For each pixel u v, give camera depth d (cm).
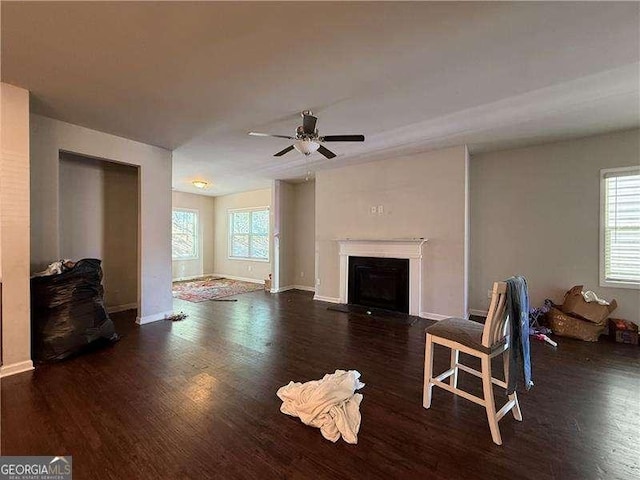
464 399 215
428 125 344
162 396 216
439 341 198
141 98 273
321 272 552
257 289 666
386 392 224
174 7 164
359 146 418
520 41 197
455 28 184
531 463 154
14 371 248
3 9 161
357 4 164
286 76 239
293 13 170
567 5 166
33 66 221
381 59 217
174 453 160
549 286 392
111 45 197
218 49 203
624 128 335
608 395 219
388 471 149
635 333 322
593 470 149
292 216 679
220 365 269
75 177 400
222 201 862
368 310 467
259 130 353
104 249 432
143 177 396
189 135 368
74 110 296
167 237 425
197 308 489
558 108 288
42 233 307
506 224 421
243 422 187
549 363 275
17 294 251
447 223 411
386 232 468
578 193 373
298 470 149
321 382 217
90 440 169
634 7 166
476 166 444
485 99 282
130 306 462
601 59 219
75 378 242
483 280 440
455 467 151
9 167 246
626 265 346
